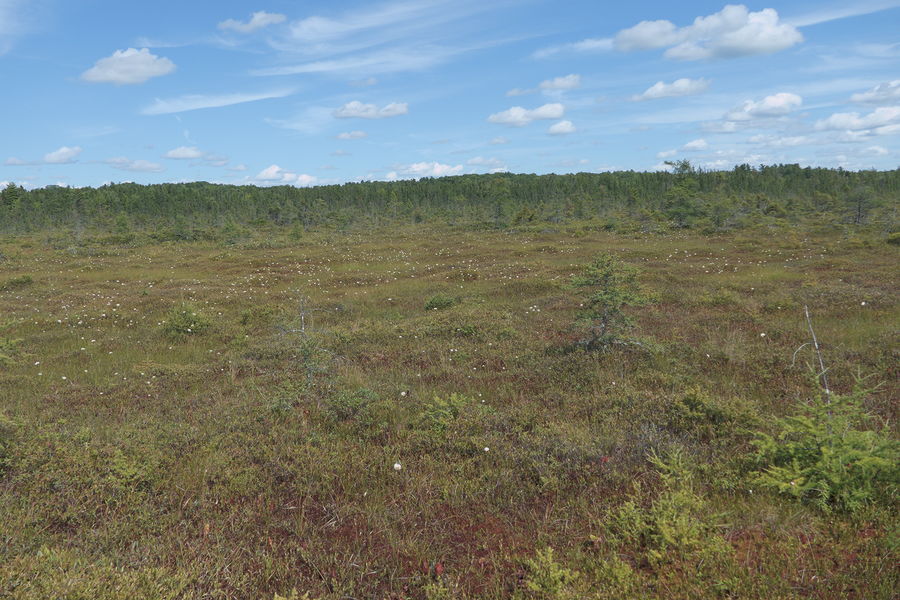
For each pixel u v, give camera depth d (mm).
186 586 4012
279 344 11992
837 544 4145
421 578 4234
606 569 4066
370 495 5527
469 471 5902
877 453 4773
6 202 76625
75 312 16859
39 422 7488
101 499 5277
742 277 20391
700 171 80938
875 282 17500
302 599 3912
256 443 6746
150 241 47500
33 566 3902
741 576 3855
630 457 5906
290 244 42531
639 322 13273
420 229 57375
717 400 7305
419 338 12445
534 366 9781
